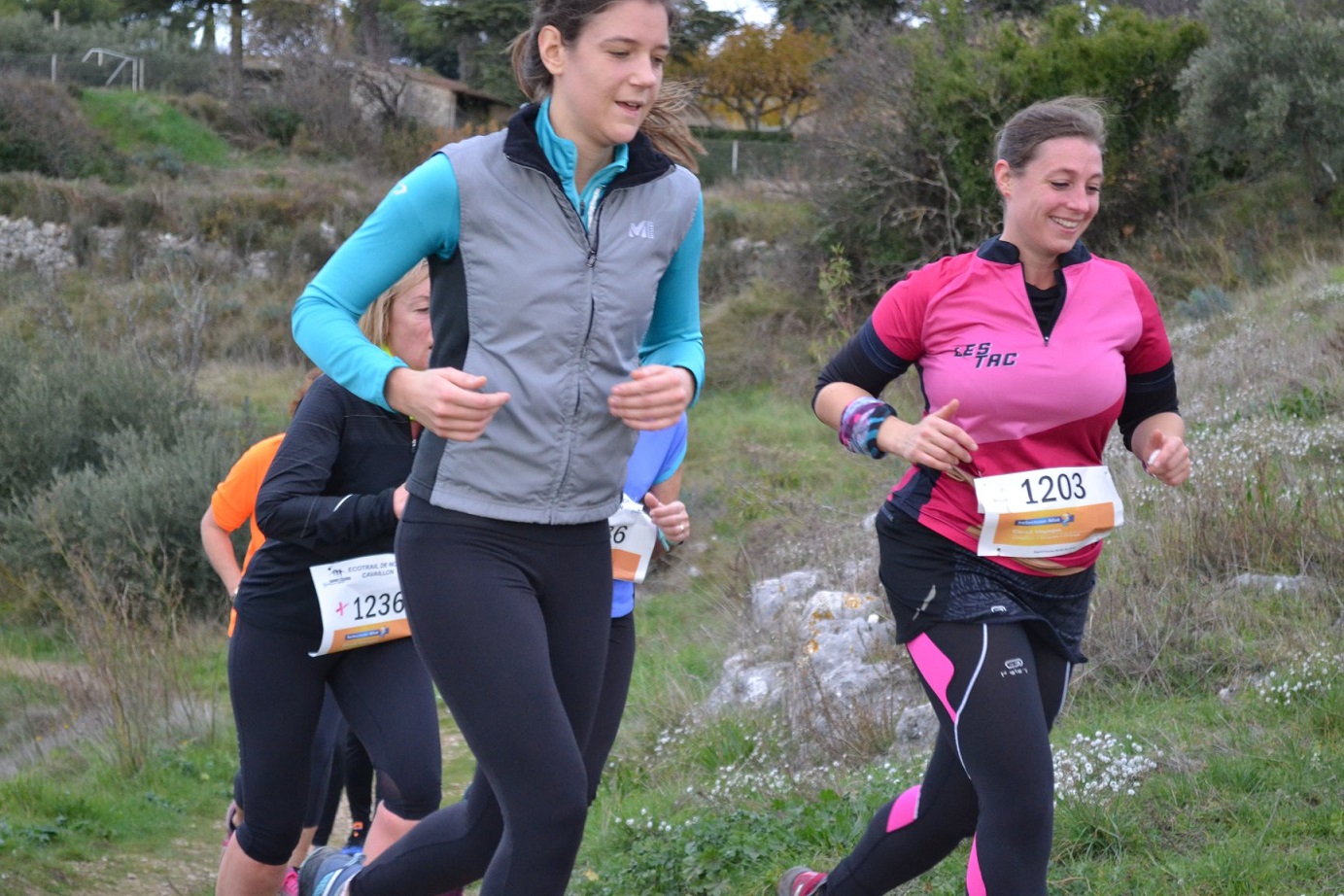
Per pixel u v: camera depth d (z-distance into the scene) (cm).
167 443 1432
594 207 241
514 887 233
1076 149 259
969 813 272
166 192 2867
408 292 342
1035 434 263
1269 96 1622
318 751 382
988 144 1802
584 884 405
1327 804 353
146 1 4753
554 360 237
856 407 274
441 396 220
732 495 1260
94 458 1439
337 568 320
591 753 326
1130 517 636
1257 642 497
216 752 716
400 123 3916
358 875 294
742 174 3184
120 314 2333
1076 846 354
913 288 275
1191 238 1736
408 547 243
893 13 2880
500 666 233
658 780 569
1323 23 1670
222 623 1150
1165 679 484
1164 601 532
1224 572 570
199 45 4912
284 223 2856
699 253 265
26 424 1425
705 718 616
